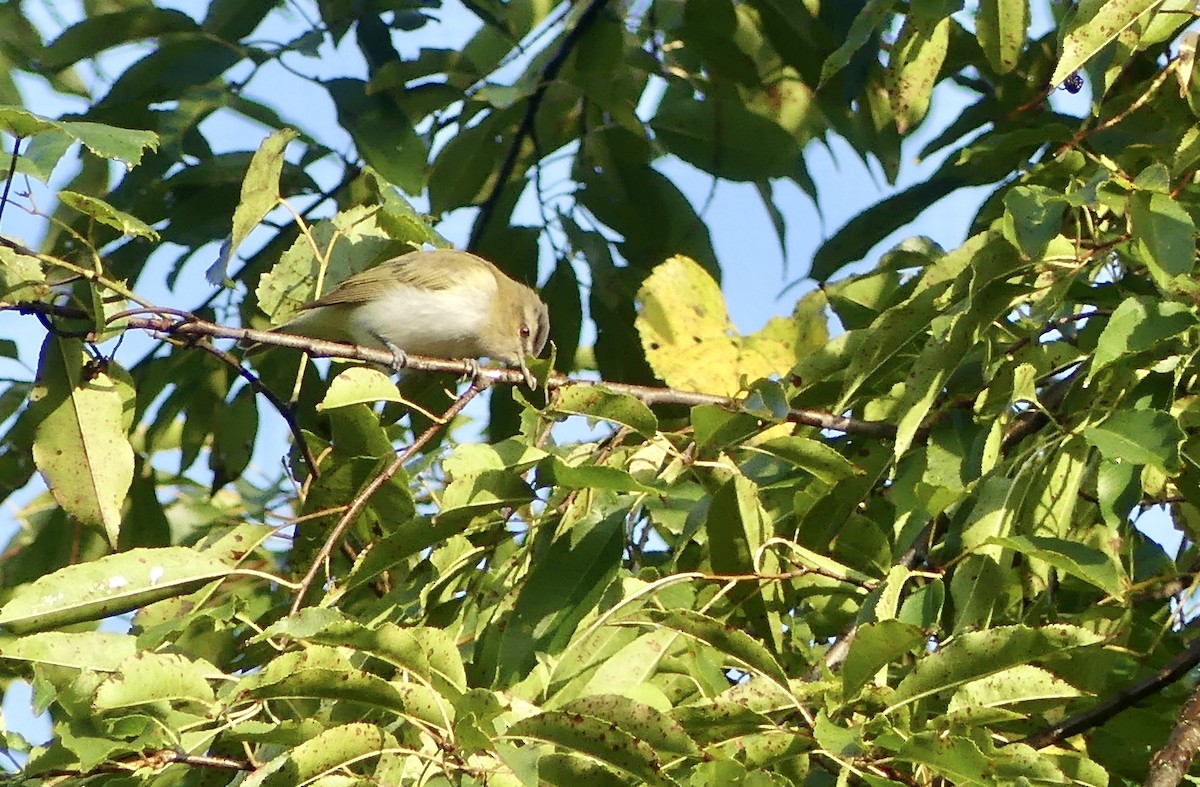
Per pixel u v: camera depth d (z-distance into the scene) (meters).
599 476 7.11
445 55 11.44
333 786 5.79
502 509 7.59
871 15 9.01
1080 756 6.27
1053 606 7.72
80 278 7.68
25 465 10.84
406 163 10.62
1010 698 6.11
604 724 5.73
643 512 8.74
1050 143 10.23
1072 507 7.56
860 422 8.75
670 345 8.92
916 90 9.79
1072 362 8.00
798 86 12.91
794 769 6.09
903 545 8.19
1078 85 9.31
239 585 8.23
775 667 6.15
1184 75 8.52
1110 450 6.67
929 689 6.06
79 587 6.86
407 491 8.16
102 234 11.09
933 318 7.98
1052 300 7.71
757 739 6.02
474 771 5.82
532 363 7.77
